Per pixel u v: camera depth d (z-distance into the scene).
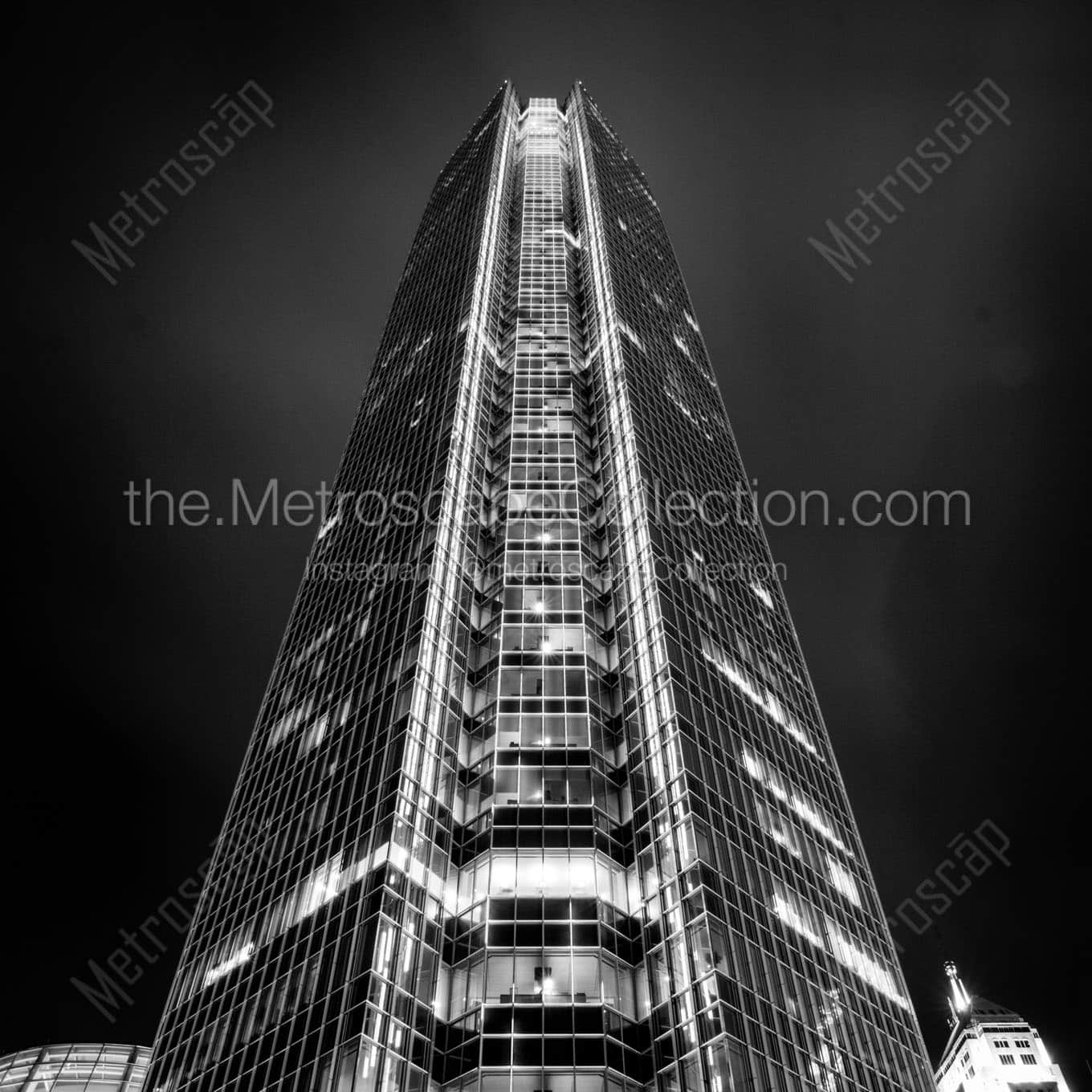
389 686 72.56
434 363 116.25
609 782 67.94
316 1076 49.03
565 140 182.88
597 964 55.53
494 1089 49.62
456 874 61.50
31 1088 101.00
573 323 122.81
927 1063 69.38
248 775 83.44
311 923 59.72
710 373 139.88
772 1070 52.31
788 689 93.75
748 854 65.81
